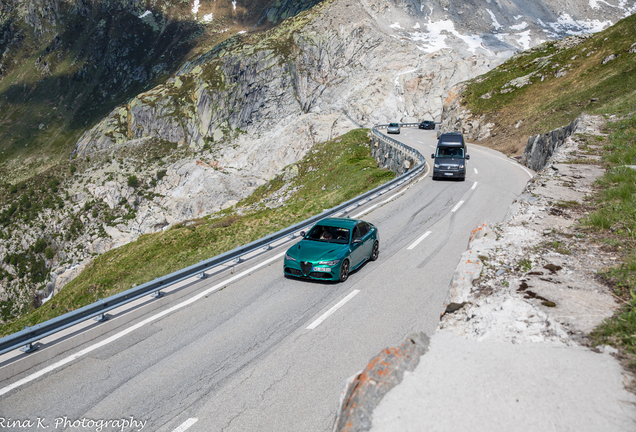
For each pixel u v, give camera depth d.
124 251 33.03
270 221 29.89
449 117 63.59
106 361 6.74
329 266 9.77
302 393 5.59
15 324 26.31
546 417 3.09
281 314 8.39
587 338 4.24
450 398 3.40
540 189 11.35
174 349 7.10
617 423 2.96
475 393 3.46
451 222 15.34
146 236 37.12
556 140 24.97
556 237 7.77
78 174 148.88
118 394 5.79
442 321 5.38
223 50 195.75
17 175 199.38
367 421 3.17
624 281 5.43
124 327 8.08
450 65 95.19
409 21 132.00
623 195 9.34
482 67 95.69
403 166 33.06
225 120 137.75
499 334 4.53
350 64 113.38
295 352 6.76
